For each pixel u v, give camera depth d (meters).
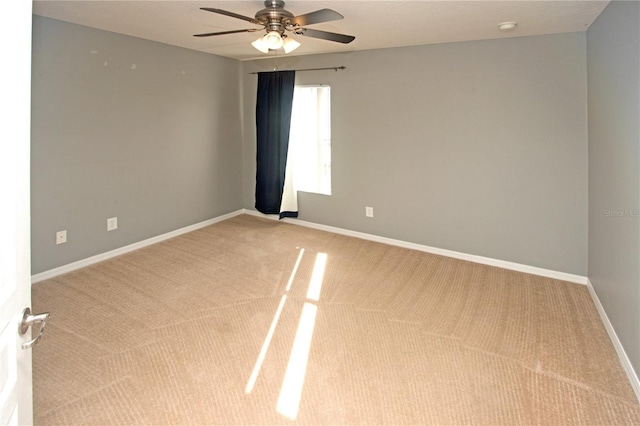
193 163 4.77
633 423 1.77
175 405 1.88
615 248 2.40
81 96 3.51
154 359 2.24
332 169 4.75
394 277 3.48
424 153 4.05
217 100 4.98
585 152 3.23
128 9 2.87
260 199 5.34
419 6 2.60
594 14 2.72
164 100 4.30
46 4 2.79
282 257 3.95
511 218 3.65
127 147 3.97
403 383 2.05
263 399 1.93
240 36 3.78
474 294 3.14
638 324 1.97
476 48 3.61
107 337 2.45
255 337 2.48
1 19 0.92
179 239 4.52
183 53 4.45
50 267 3.42
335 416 1.83
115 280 3.35
